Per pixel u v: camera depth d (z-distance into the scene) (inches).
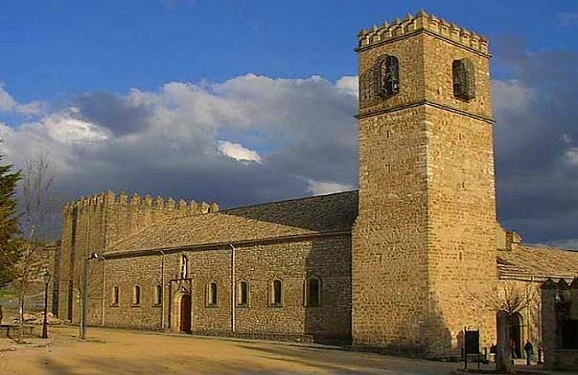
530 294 1950.1
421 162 1737.2
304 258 2089.1
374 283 1795.0
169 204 3149.6
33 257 2310.5
